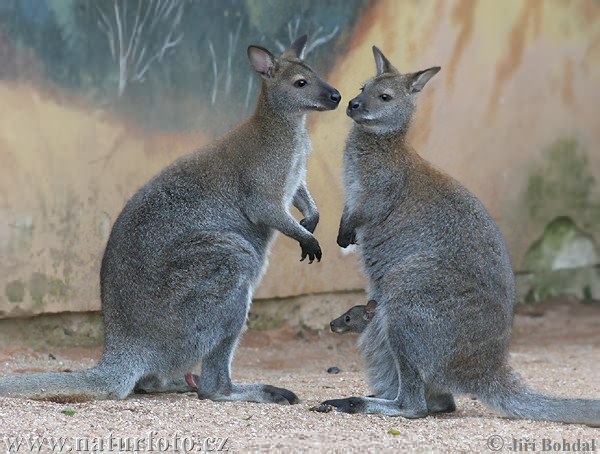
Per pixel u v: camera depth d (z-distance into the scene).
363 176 11.53
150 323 10.92
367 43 15.64
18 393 10.45
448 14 16.44
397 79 11.69
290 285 15.56
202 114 14.62
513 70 17.27
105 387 10.74
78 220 13.94
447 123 16.62
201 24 14.53
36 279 13.74
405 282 10.55
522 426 10.20
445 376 10.53
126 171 14.17
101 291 11.27
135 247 11.02
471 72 16.80
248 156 11.40
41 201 13.69
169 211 11.08
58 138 13.72
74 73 13.74
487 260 10.67
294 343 15.78
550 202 17.92
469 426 10.14
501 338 10.59
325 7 15.28
